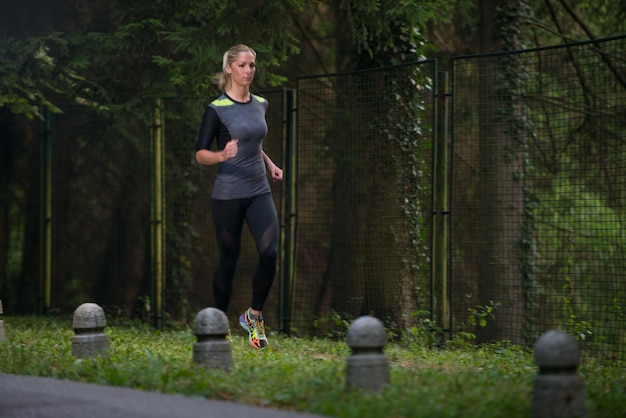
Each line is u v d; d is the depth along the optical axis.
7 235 27.22
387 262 20.38
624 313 18.03
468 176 23.77
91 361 12.28
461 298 21.86
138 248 25.33
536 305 21.94
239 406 8.78
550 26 27.75
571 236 20.94
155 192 22.58
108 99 23.05
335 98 23.62
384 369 9.84
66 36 22.88
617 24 28.92
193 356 11.36
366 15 21.12
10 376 10.86
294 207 20.48
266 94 22.58
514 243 20.66
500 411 9.07
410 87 19.92
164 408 8.59
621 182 20.58
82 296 25.98
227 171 14.96
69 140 25.84
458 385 10.34
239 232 15.15
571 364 8.83
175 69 21.34
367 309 20.61
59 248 26.00
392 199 20.33
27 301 27.12
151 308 22.56
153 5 22.44
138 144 25.45
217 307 15.62
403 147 20.16
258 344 14.96
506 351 16.28
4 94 23.06
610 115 22.25
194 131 24.53
